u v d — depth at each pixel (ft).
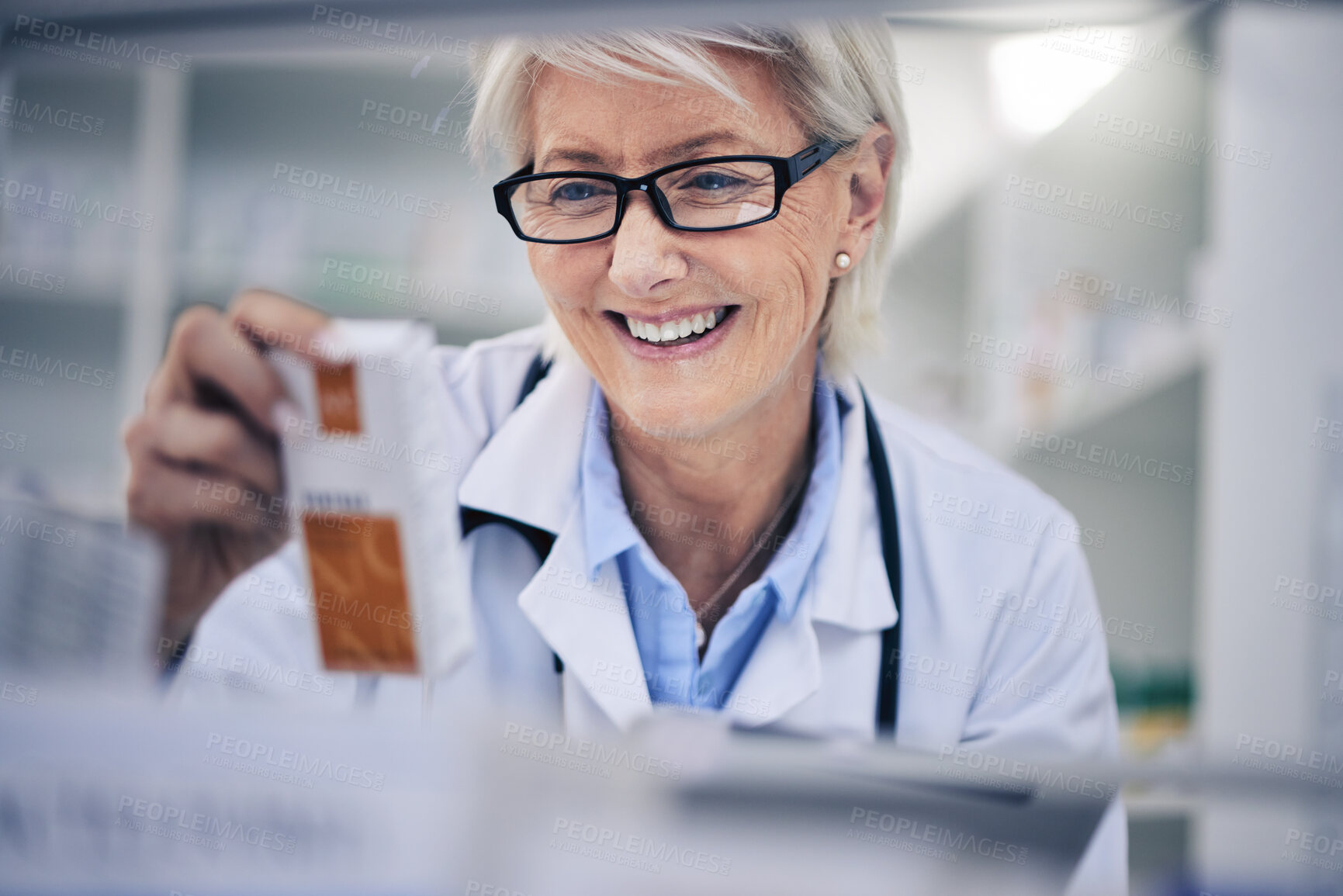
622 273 3.03
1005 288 6.75
